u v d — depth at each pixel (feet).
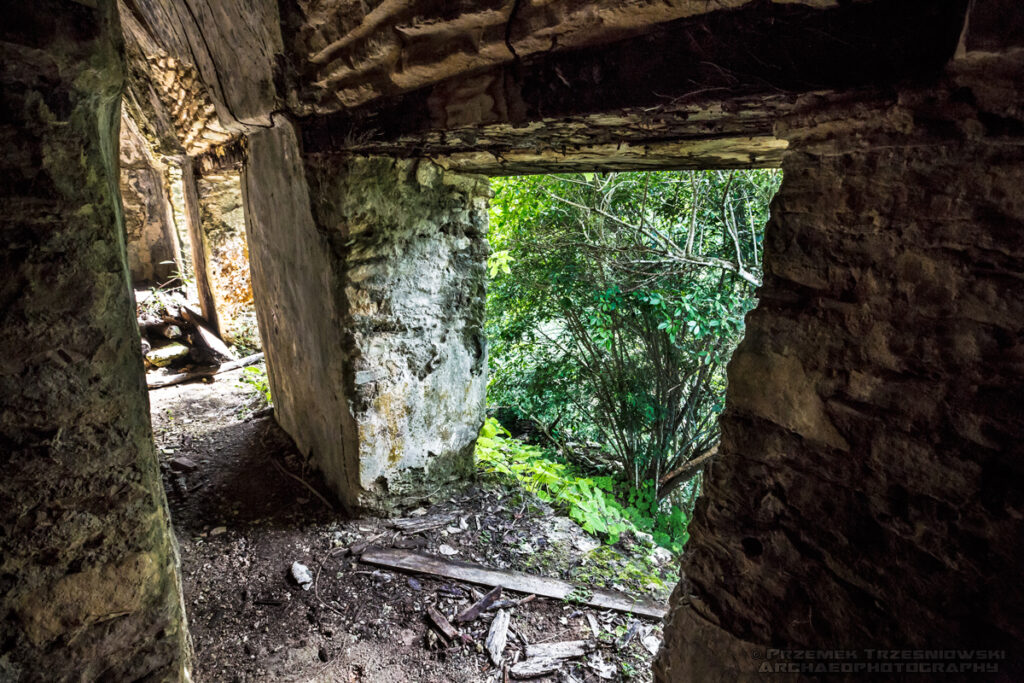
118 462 3.02
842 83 2.82
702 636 4.23
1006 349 2.61
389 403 8.84
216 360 17.17
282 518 9.41
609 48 3.69
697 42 3.25
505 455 11.61
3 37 2.28
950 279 2.74
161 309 17.90
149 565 3.22
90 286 2.76
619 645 7.26
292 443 11.94
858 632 3.34
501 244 15.08
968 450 2.79
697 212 13.46
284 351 11.11
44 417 2.76
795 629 3.65
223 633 7.18
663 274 13.41
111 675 3.25
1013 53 2.30
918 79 2.64
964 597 2.89
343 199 7.65
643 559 9.13
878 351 3.05
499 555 8.72
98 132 2.73
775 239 3.45
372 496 9.23
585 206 13.56
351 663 6.85
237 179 16.66
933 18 2.51
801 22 2.87
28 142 2.48
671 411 15.56
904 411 2.99
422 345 8.98
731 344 14.03
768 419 3.63
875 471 3.16
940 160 2.68
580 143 5.03
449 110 5.17
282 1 6.29
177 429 13.00
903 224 2.86
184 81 11.64
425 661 6.93
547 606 7.84
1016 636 2.75
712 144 4.45
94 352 2.83
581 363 16.65
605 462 18.08
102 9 2.54
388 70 5.63
